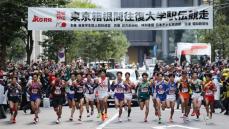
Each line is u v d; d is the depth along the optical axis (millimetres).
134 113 50625
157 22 54500
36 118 42469
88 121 43281
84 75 48938
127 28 54812
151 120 43844
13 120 43000
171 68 62250
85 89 45594
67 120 44312
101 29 55000
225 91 49375
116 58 161625
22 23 64500
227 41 101000
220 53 102562
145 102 42406
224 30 101500
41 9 55375
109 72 61750
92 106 46438
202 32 113250
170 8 54438
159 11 54500
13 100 42812
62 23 55125
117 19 54688
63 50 87688
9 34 63938
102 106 43812
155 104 42250
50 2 67750
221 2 102438
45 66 67188
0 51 66438
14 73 44969
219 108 56375
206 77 44031
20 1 63531
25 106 51781
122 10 54562
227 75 51281
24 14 63406
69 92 43750
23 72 56312
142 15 54531
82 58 129375
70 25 55125
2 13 62781
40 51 122688
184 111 43250
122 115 48562
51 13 55281
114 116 47344
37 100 42469
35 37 122500
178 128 37906
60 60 85750
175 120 43906
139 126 39375
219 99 52875
